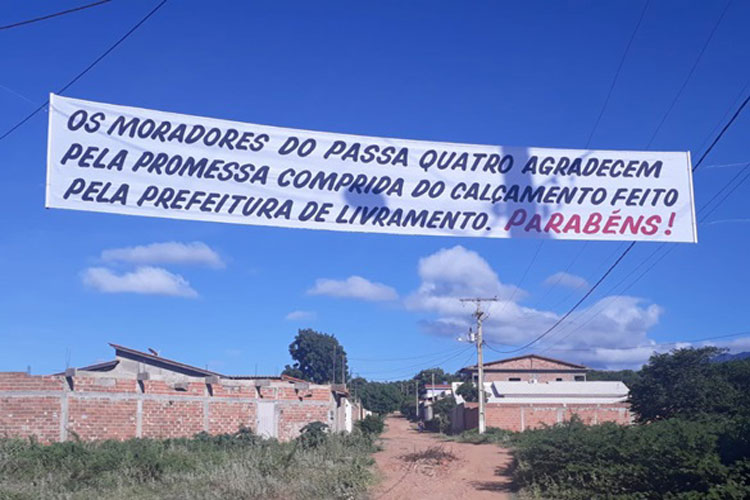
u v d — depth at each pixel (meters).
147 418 25.84
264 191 10.31
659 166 10.98
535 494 16.83
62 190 9.68
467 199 10.72
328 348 82.56
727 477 11.91
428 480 21.33
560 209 10.81
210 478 16.14
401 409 108.69
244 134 10.32
